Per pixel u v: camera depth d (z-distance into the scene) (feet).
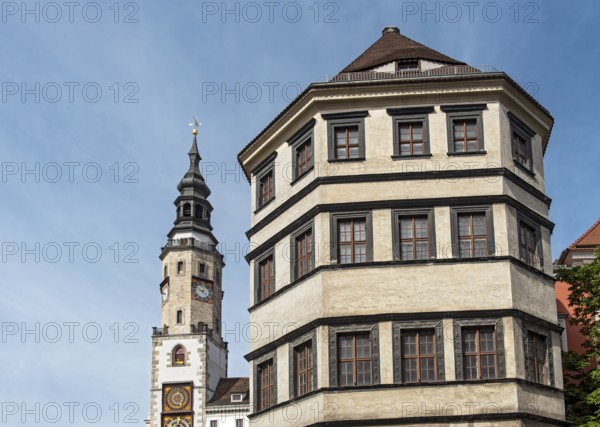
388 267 131.75
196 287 458.09
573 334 163.43
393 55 150.82
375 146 137.90
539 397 128.47
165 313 454.81
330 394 127.13
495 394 124.47
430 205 133.80
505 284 129.39
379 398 126.11
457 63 148.97
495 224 132.57
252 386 144.56
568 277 152.35
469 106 138.10
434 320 128.57
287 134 148.36
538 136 148.25
